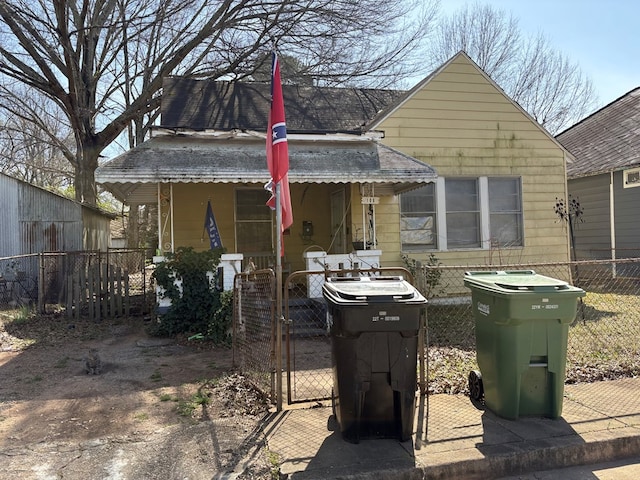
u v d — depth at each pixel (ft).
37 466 11.38
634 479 11.43
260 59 65.36
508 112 37.40
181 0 60.54
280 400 14.65
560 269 37.88
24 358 22.39
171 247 29.22
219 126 34.30
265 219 36.73
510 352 13.50
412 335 12.34
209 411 14.89
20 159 100.99
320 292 29.07
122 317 32.50
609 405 14.84
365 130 33.40
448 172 36.01
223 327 25.26
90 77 63.82
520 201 37.47
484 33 96.43
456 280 35.78
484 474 11.42
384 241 34.60
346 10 62.34
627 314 30.40
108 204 121.90
